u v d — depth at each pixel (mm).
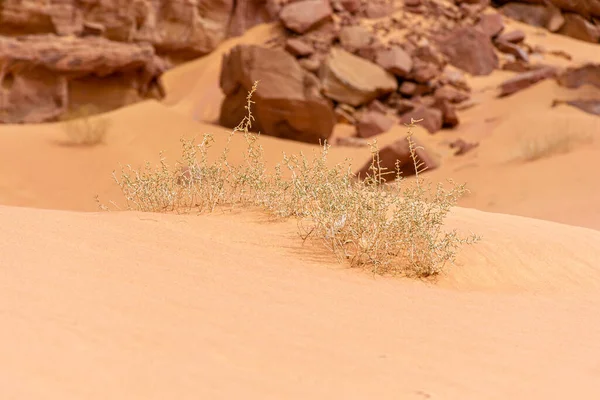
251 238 5371
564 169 20875
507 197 19578
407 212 5496
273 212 6375
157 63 31609
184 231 5230
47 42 27812
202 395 2203
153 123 26984
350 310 3793
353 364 2805
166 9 35250
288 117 27547
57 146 23641
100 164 22484
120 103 29938
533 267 5602
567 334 3828
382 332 3410
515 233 6281
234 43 37844
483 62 38344
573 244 6273
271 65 27734
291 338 3053
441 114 31000
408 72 33750
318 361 2777
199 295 3539
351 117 31078
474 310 4250
